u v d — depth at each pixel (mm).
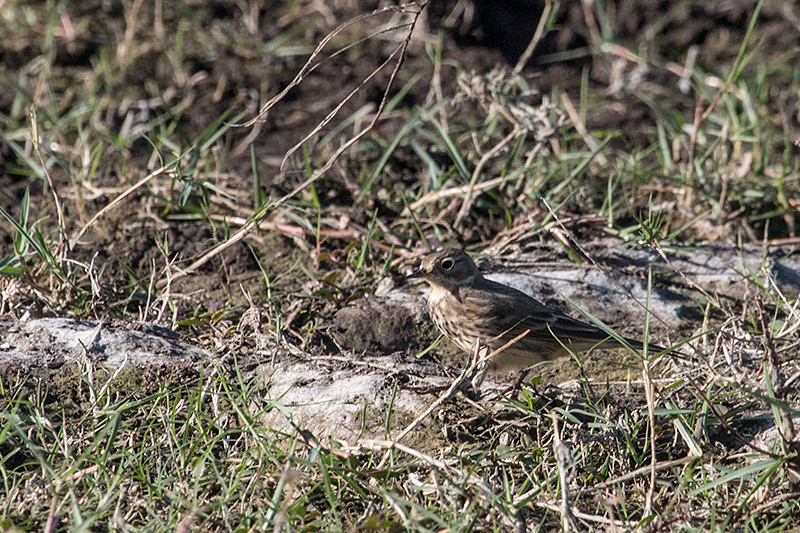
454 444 8219
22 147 14539
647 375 7777
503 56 17891
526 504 7453
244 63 17062
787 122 15773
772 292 11227
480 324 9914
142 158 14430
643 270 11930
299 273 11922
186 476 7512
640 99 16969
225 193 12703
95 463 7559
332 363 9375
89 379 8680
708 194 13523
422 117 14039
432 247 12367
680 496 7637
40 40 17234
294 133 15406
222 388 8859
